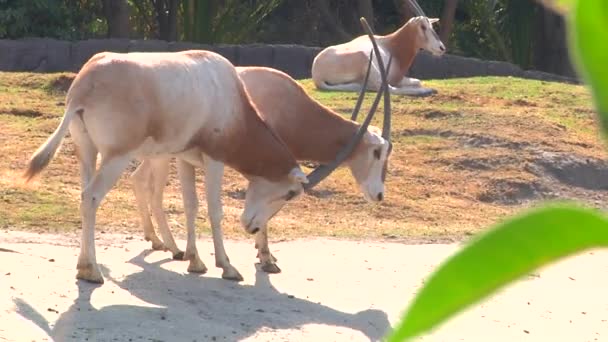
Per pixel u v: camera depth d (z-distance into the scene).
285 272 11.70
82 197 10.09
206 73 10.69
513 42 34.56
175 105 10.30
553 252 1.17
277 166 11.18
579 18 1.12
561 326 10.44
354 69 22.47
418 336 1.29
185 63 10.52
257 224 11.23
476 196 17.92
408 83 22.97
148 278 10.74
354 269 12.10
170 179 16.59
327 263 12.33
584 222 1.15
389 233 14.66
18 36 29.31
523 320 10.56
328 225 15.05
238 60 27.12
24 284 9.88
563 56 34.25
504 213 17.27
